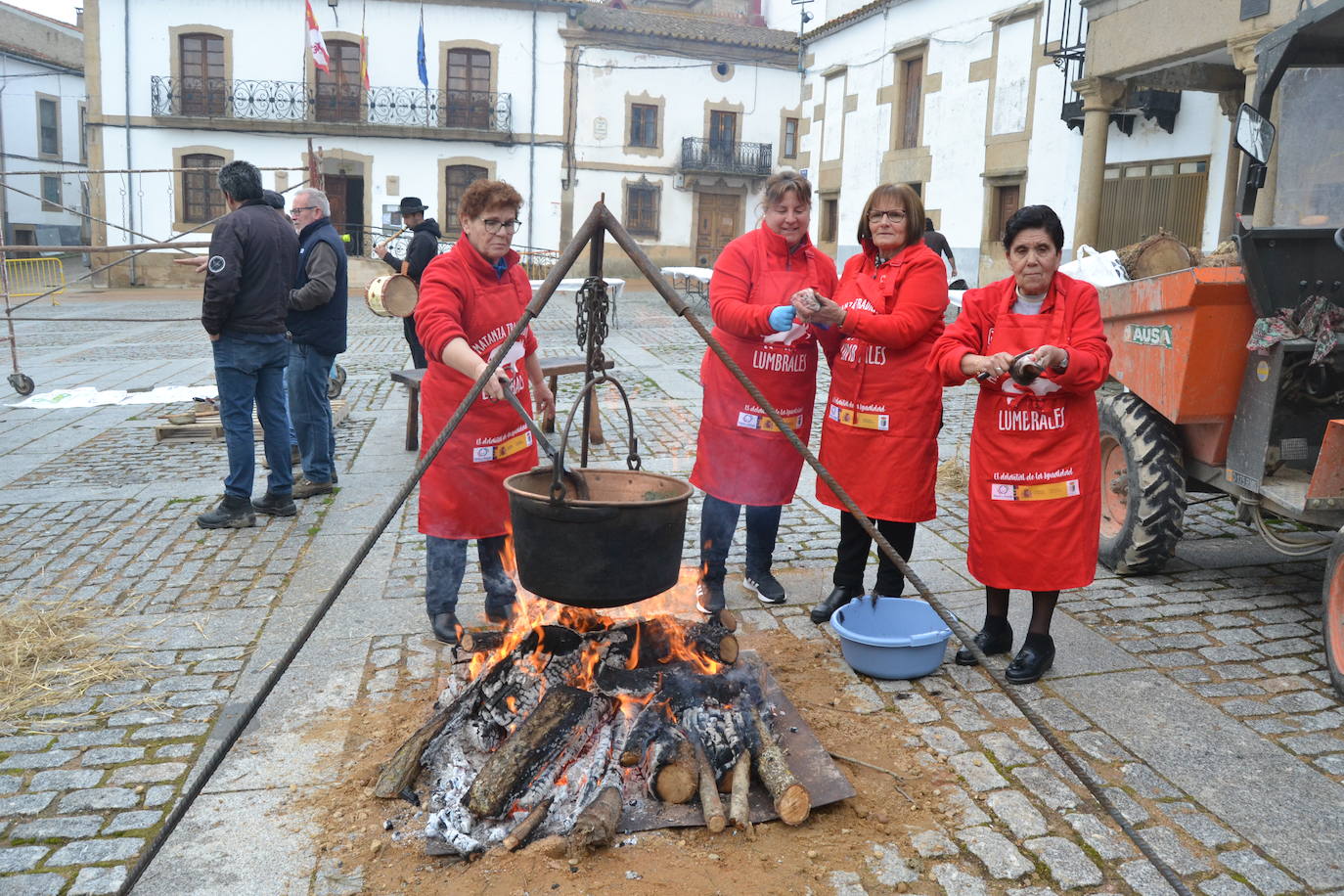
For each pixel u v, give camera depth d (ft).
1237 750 10.59
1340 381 13.41
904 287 12.53
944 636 12.25
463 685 11.03
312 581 15.78
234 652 13.09
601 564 9.12
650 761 9.41
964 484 21.43
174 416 28.02
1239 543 17.52
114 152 91.97
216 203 94.68
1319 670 12.50
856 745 10.73
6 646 12.94
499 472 12.57
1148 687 12.09
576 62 98.07
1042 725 9.34
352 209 99.04
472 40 95.76
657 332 54.65
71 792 9.82
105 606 14.73
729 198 106.63
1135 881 8.45
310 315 19.90
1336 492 12.45
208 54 92.43
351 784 9.86
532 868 8.53
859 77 70.38
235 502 18.52
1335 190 13.39
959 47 58.59
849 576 14.05
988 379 11.91
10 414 30.12
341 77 94.48
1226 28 33.12
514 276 12.59
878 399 12.96
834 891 8.29
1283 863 8.69
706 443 14.08
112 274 92.79
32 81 110.11
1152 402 14.70
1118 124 44.73
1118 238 45.62
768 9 115.34
